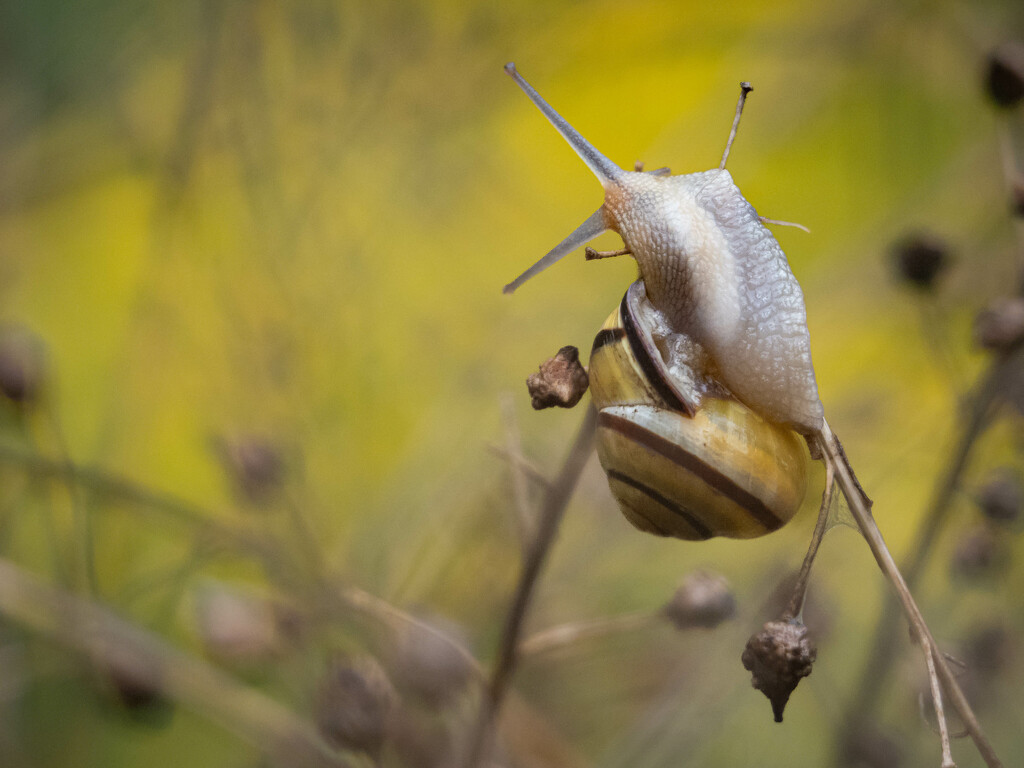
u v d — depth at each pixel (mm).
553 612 260
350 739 216
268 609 235
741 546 275
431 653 220
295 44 306
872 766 237
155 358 288
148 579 255
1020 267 233
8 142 319
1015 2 314
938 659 198
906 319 297
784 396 210
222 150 300
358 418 292
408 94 319
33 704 256
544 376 210
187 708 231
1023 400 227
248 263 291
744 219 215
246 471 244
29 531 259
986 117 309
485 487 265
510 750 245
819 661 249
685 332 215
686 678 251
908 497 285
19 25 317
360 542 265
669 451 210
